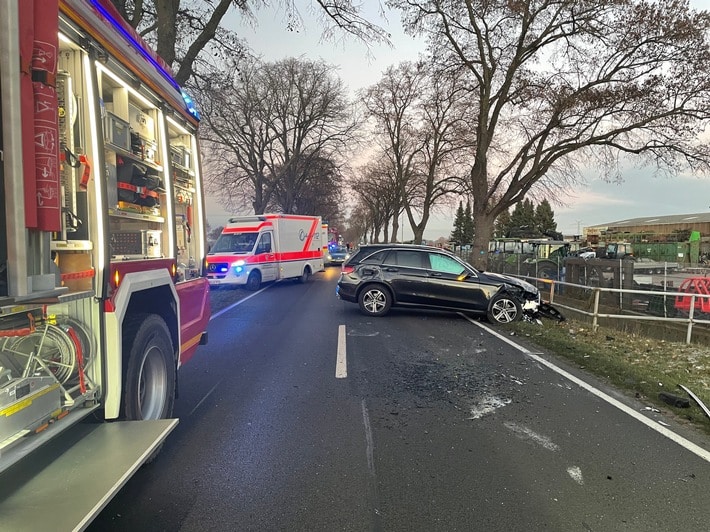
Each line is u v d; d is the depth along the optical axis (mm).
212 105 16547
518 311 10781
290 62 38031
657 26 17469
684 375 6785
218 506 3238
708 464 3918
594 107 18328
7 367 2504
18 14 2244
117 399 3244
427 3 20203
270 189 39031
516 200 21344
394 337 9047
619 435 4504
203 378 6285
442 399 5496
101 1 3293
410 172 43875
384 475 3699
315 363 7066
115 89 3732
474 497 3385
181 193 5297
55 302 2541
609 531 2994
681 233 44125
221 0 12945
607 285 13727
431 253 11625
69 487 2520
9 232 2225
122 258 3721
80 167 3000
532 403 5391
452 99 24578
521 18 19141
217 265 17703
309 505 3262
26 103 2305
